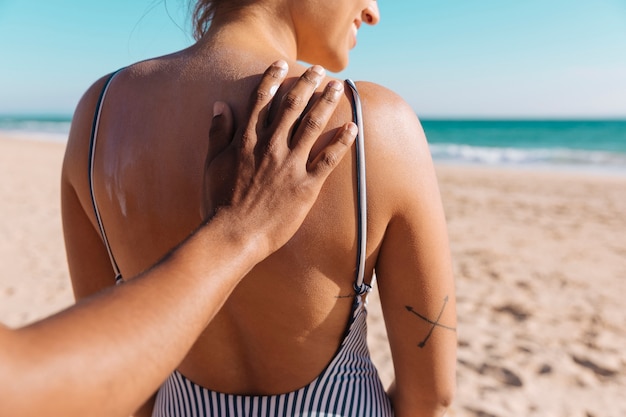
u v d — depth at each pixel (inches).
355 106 32.7
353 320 36.9
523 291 222.2
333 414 38.4
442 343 38.3
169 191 36.3
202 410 40.3
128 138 38.2
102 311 22.6
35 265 246.4
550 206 451.5
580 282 233.8
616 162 1051.9
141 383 22.8
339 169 32.7
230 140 32.0
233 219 28.5
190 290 25.2
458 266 259.1
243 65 35.5
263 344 37.9
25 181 535.2
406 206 33.9
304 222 33.4
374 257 35.4
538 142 1797.5
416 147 34.2
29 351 20.0
